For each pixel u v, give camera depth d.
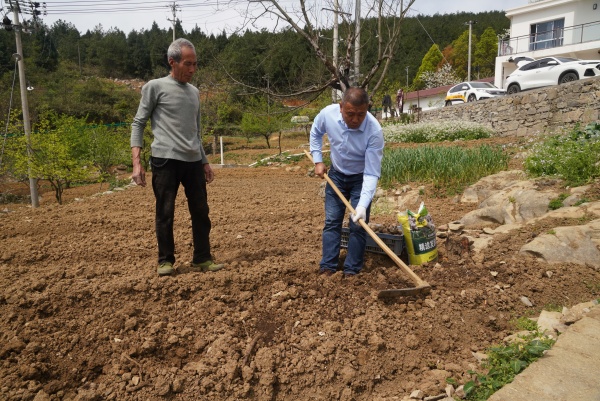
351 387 2.98
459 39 55.66
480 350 3.35
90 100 50.75
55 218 6.80
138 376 2.88
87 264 4.53
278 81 9.12
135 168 3.85
